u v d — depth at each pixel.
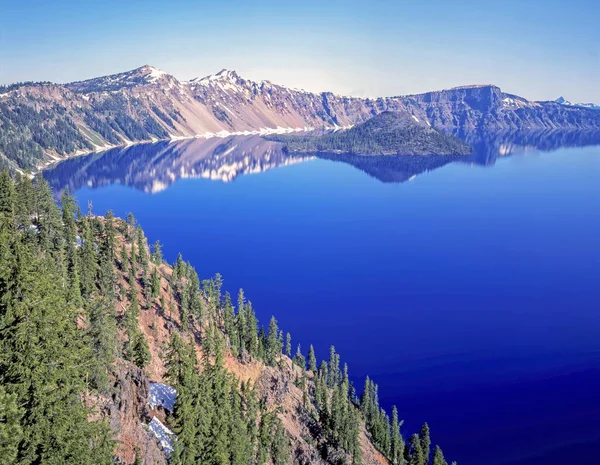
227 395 76.44
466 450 138.00
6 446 32.25
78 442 38.25
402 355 188.38
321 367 157.12
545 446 139.50
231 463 69.94
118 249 141.62
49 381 37.50
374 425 137.75
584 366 181.25
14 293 38.56
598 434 143.62
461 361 184.75
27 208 103.00
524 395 164.50
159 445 65.06
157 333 117.44
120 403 61.84
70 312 48.66
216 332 126.19
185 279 152.62
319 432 121.38
